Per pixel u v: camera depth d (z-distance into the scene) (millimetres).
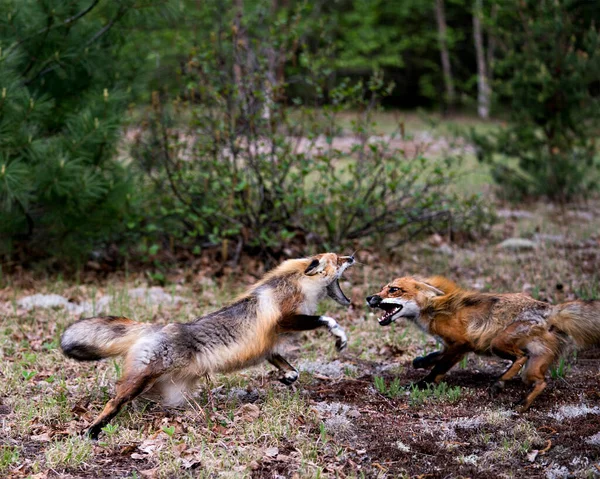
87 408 5465
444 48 32500
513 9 14586
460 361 6445
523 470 4602
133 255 10430
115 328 5203
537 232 11883
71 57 9023
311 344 7199
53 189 8523
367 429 5227
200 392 5840
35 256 9836
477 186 15719
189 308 8195
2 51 8039
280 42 10531
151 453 4719
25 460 4609
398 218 9953
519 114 14555
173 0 9453
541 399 5750
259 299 5535
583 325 5516
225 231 9477
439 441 5031
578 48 14516
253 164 9641
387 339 7383
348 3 31688
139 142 10078
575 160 14578
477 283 9266
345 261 5965
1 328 7328
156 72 11633
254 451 4746
